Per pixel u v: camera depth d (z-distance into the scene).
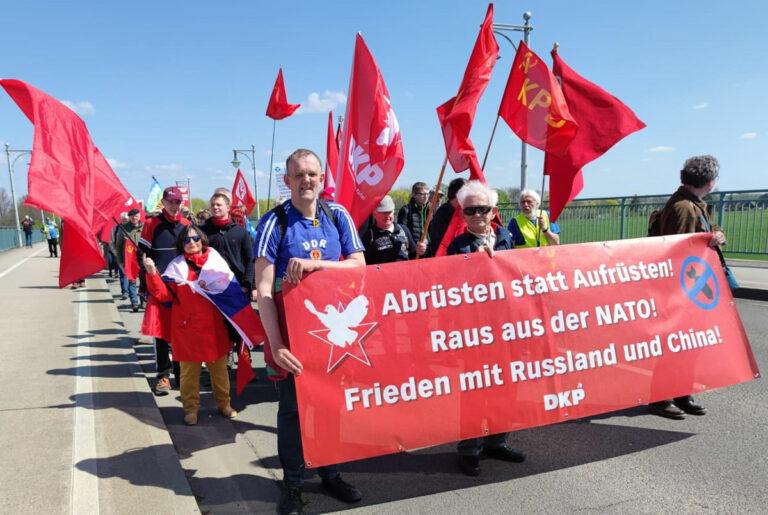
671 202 4.21
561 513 2.89
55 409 4.14
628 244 3.57
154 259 5.34
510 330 3.19
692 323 3.64
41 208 3.53
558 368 3.28
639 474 3.29
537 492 3.12
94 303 9.77
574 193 4.86
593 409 3.34
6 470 3.13
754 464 3.37
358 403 2.86
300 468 2.94
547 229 5.00
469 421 3.07
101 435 3.65
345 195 4.63
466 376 3.08
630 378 3.45
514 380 3.18
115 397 4.43
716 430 3.90
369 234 5.25
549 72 4.02
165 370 5.18
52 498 2.80
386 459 3.62
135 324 8.32
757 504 2.91
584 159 4.27
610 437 3.85
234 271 5.20
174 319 4.23
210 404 4.85
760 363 5.33
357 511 2.96
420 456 3.66
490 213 3.52
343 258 3.04
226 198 5.18
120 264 7.97
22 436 3.63
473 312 3.13
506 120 4.34
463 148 4.16
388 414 2.91
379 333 2.93
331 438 2.80
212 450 3.85
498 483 3.25
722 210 12.23
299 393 2.75
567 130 4.00
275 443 3.96
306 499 3.10
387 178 4.64
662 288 3.61
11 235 35.78
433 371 3.02
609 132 4.20
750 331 6.60
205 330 4.21
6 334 7.04
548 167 4.41
